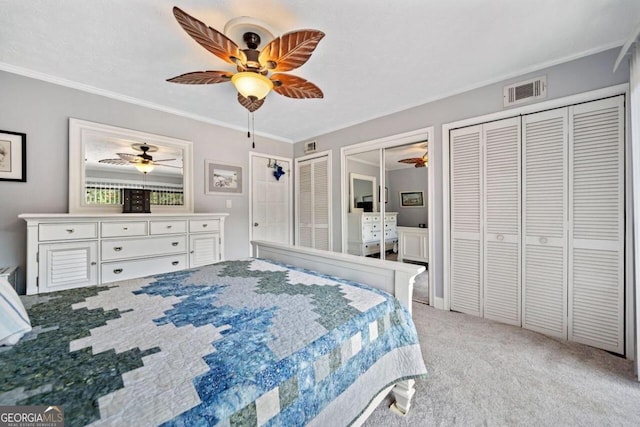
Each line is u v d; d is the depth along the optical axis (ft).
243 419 2.06
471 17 5.02
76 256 6.82
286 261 7.02
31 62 6.51
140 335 2.88
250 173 12.18
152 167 9.16
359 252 11.25
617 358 5.60
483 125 7.70
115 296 4.19
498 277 7.49
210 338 2.82
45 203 7.23
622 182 5.73
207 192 10.67
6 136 6.68
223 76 5.54
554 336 6.59
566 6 4.74
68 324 3.16
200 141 10.47
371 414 4.09
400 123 9.62
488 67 6.85
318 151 12.77
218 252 9.66
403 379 3.90
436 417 4.02
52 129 7.32
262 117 10.51
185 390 2.02
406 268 4.37
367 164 10.92
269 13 4.89
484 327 7.12
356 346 3.28
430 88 8.02
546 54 6.27
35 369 2.23
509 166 7.25
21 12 4.78
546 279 6.72
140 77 7.26
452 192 8.35
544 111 6.72
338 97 8.63
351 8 4.79
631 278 5.61
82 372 2.19
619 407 4.21
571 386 4.73
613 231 5.83
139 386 2.03
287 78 5.66
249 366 2.36
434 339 6.47
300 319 3.34
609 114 5.88
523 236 7.05
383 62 6.57
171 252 8.52
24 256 6.91
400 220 9.95
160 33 5.43
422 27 5.30
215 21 5.11
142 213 8.18
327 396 2.81
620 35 5.54
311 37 4.35
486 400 4.38
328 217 12.30
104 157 8.16
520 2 4.66
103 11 4.80
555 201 6.56
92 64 6.60
